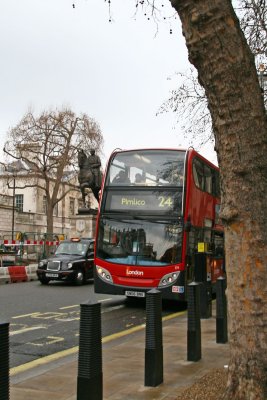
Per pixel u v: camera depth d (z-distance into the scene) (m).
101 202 14.73
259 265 4.26
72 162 46.53
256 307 4.28
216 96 4.29
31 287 20.33
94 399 4.61
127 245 14.17
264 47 11.48
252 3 11.23
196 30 4.21
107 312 13.66
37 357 7.93
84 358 4.65
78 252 22.50
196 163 14.99
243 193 4.28
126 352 7.91
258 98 4.27
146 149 14.81
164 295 13.65
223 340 8.49
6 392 3.72
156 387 5.82
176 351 7.83
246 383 4.29
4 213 55.59
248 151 4.24
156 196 14.26
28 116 45.84
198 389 5.31
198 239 14.97
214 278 16.75
